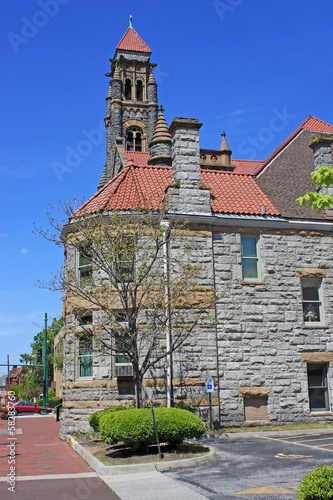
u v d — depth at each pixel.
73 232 20.17
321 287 20.59
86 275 19.89
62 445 17.52
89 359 19.66
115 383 18.36
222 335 18.84
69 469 12.55
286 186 22.50
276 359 19.22
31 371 83.62
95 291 17.30
